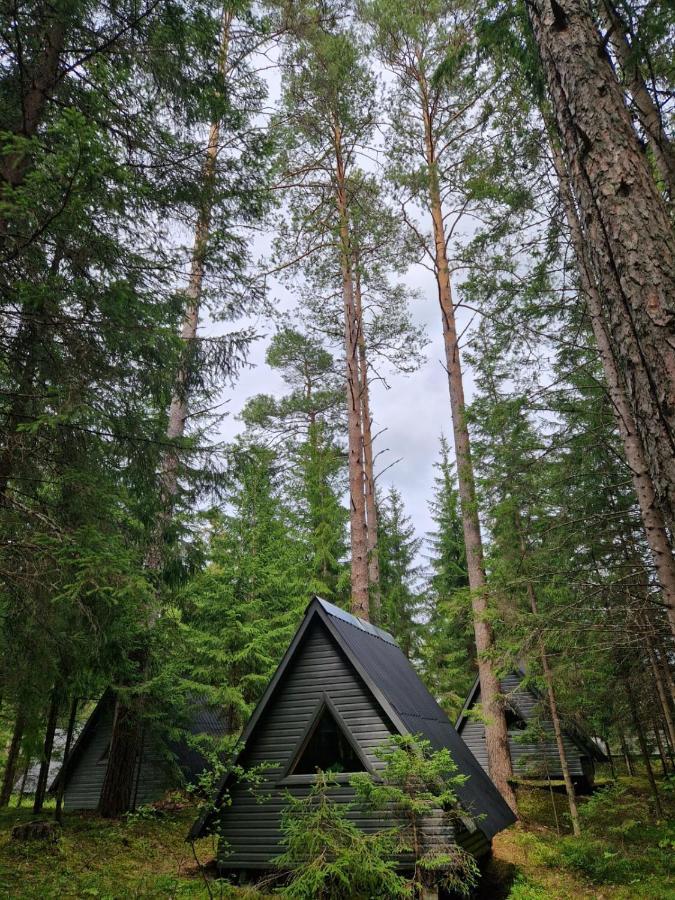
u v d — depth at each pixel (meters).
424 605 32.03
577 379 11.65
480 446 12.88
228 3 9.55
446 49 17.16
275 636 17.66
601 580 10.71
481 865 10.52
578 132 4.86
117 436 7.84
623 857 10.49
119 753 13.37
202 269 11.18
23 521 6.86
